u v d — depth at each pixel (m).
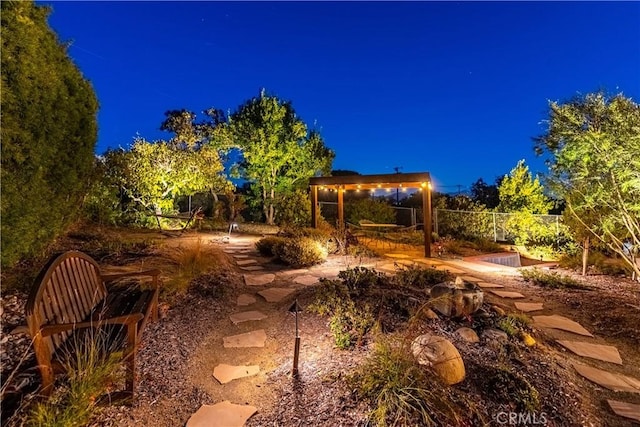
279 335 4.04
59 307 2.80
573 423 2.63
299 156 16.08
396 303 4.41
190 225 12.57
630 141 5.44
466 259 9.75
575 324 4.77
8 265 3.76
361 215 15.52
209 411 2.63
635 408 2.94
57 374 2.57
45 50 4.15
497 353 3.45
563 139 6.23
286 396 2.81
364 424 2.33
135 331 2.69
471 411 2.49
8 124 3.47
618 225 7.14
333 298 4.48
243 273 6.68
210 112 19.81
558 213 14.97
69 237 6.79
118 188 10.80
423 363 2.85
